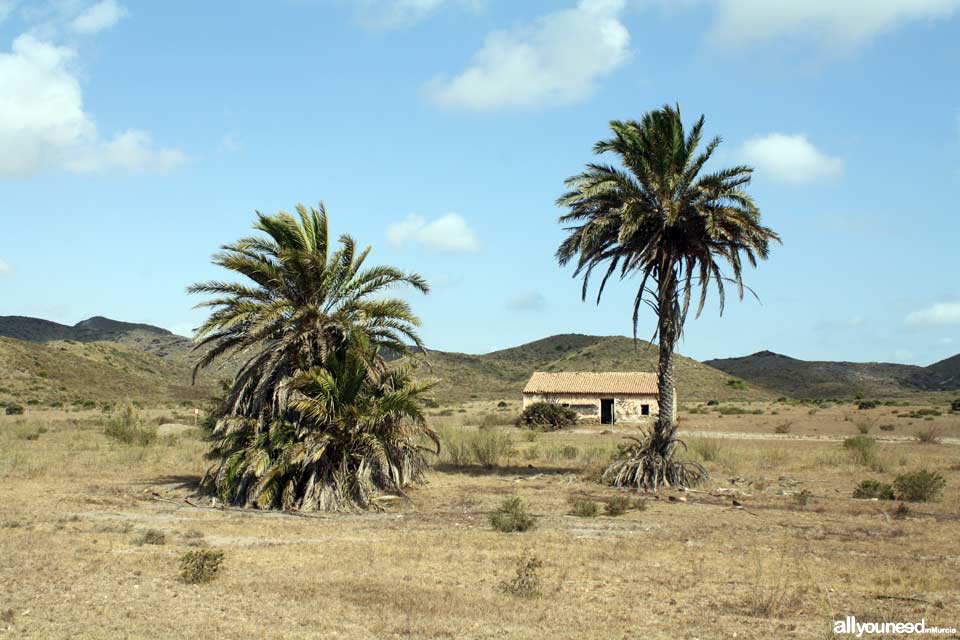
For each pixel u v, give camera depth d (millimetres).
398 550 15117
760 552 15297
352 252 23641
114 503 21359
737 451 36719
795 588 12281
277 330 22594
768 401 113312
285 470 21344
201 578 12125
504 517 18125
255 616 10305
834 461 33344
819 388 176500
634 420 67438
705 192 26047
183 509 20938
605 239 27656
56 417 64938
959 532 17812
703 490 25719
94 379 106812
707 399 114750
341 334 23000
